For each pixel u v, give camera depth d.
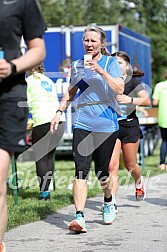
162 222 11.29
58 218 11.73
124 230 10.57
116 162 11.57
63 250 9.15
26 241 9.77
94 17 54.81
